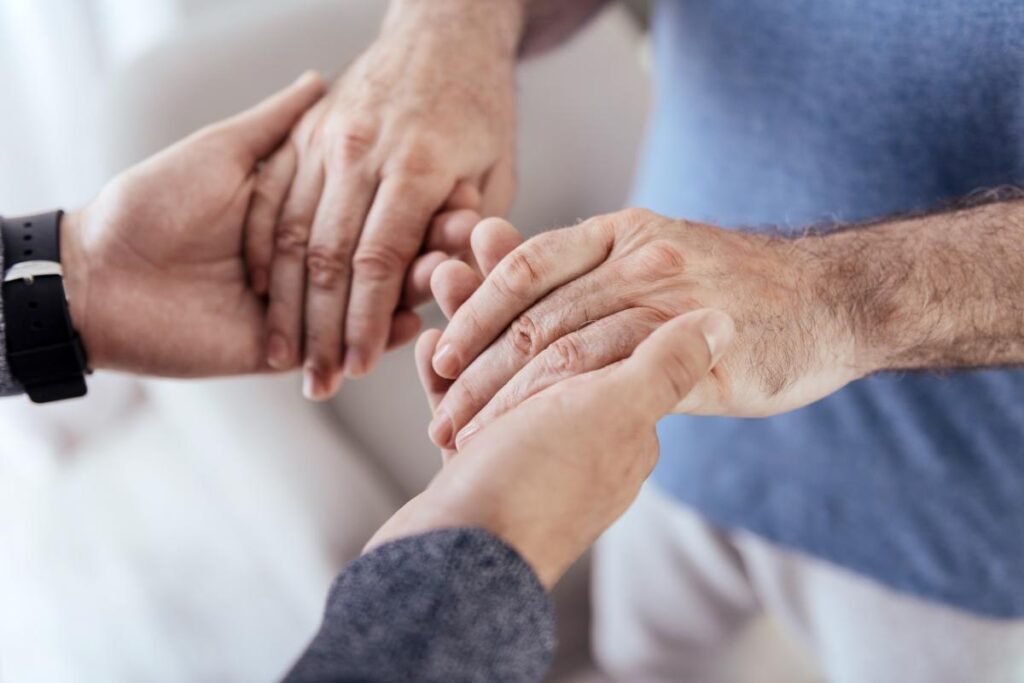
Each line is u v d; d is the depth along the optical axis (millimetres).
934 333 565
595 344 531
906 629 755
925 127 622
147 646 1060
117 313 638
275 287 654
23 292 610
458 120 654
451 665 425
